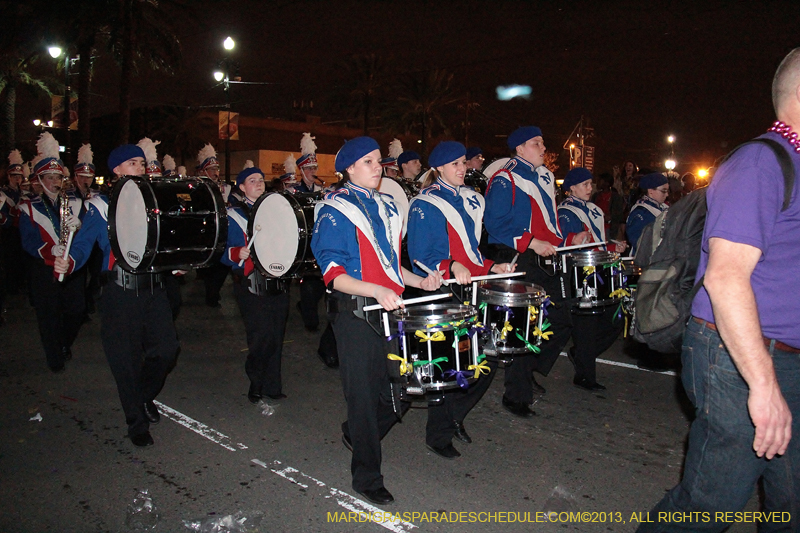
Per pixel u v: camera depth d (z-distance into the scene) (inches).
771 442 85.6
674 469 171.8
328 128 2068.2
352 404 148.1
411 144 2096.5
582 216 255.1
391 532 141.6
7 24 852.6
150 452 182.5
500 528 143.1
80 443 188.5
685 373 100.6
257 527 143.1
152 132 1820.9
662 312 104.3
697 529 99.1
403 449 185.5
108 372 257.6
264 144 1966.0
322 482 164.7
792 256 90.2
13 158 457.7
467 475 168.6
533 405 220.2
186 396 231.6
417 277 161.3
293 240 203.8
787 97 92.4
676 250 104.5
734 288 85.0
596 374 255.4
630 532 141.2
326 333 265.6
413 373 143.8
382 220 151.9
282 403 224.4
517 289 176.7
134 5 878.4
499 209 211.9
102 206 188.9
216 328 339.0
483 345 170.1
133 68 964.0
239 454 181.9
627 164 494.0
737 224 86.4
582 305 205.6
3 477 166.6
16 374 254.2
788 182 87.7
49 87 1272.1
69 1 840.3
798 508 98.3
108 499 155.3
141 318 182.2
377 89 1524.4
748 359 84.5
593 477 167.2
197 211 180.9
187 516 147.4
